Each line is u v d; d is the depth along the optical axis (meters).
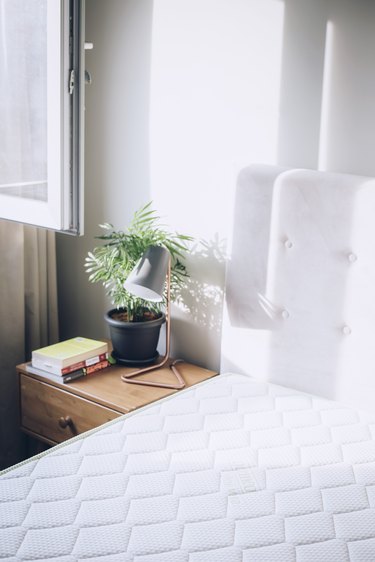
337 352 1.88
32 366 2.17
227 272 2.07
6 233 2.36
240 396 1.93
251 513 1.40
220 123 2.10
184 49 2.14
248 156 2.06
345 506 1.44
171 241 2.16
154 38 2.20
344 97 1.84
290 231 1.91
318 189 1.84
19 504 1.39
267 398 1.92
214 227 2.17
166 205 2.28
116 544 1.28
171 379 2.12
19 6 1.91
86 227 2.53
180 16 2.13
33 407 2.19
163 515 1.38
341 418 1.81
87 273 2.56
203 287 2.23
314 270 1.88
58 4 1.72
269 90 1.98
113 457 1.59
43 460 1.57
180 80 2.16
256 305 2.01
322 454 1.64
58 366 2.07
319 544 1.32
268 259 1.96
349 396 1.89
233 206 2.02
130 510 1.39
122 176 2.38
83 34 1.77
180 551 1.27
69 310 2.66
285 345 1.98
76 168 1.86
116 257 2.12
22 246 2.40
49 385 2.11
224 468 1.56
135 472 1.53
